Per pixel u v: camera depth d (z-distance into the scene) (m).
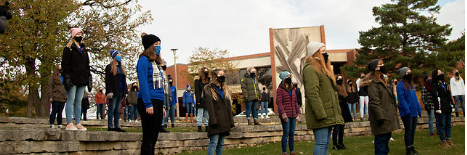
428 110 9.84
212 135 6.07
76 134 6.04
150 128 4.86
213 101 6.16
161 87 5.03
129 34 21.19
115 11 21.39
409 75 7.56
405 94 7.62
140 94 4.89
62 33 16.61
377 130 6.05
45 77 16.83
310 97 5.10
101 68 21.12
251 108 11.25
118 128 8.42
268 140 10.66
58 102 8.87
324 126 5.09
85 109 16.23
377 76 6.23
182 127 12.96
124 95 8.57
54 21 16.30
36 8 15.88
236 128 9.95
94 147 6.50
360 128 12.68
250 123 11.12
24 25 15.83
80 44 6.95
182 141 8.66
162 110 5.07
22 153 5.16
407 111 7.34
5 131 4.97
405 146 8.30
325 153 5.38
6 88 17.72
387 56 32.84
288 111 7.50
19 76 16.58
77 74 6.67
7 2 5.62
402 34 33.09
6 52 15.52
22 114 23.20
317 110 5.03
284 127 7.49
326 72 5.27
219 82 6.23
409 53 31.75
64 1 17.33
